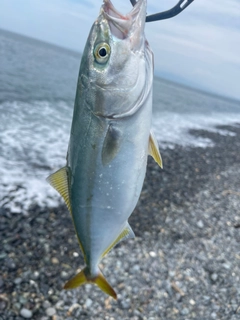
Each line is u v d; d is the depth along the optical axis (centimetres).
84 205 31
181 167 162
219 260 89
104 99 28
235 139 284
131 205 31
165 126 276
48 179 33
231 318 70
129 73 28
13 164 123
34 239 84
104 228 31
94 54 28
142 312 68
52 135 169
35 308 65
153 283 76
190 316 69
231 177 163
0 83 272
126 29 28
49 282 71
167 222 104
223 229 106
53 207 99
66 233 88
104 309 67
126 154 29
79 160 30
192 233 100
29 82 317
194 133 270
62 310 65
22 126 173
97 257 33
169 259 86
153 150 31
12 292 67
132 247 88
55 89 323
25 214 93
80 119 30
